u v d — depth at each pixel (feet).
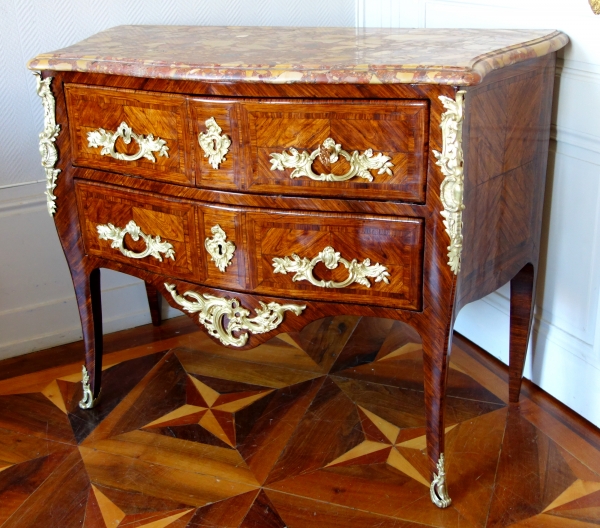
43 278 7.23
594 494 5.21
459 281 4.78
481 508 5.13
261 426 6.08
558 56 5.67
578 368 6.00
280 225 4.88
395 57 4.58
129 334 7.61
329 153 4.59
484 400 6.31
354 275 4.84
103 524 5.08
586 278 5.82
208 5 7.19
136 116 5.08
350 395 6.47
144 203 5.32
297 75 4.39
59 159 5.56
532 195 5.65
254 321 5.22
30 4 6.50
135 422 6.18
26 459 5.74
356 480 5.43
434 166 4.41
